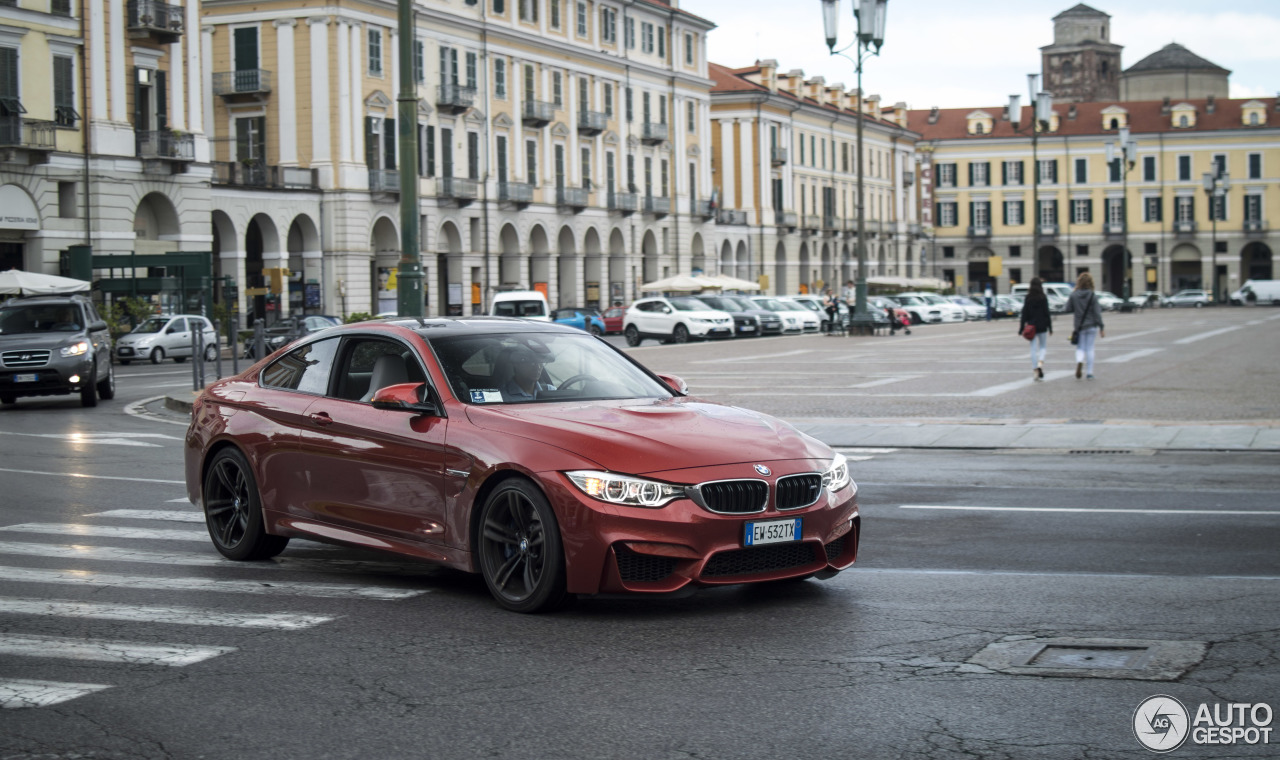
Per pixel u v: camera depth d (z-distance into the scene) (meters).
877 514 10.73
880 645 6.55
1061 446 15.38
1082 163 128.88
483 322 8.68
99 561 9.11
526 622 7.14
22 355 23.41
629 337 55.75
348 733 5.32
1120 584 7.89
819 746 5.06
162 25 50.09
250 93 60.19
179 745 5.23
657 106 85.44
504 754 5.03
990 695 5.68
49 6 46.47
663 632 6.88
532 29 72.62
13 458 15.74
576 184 76.94
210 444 9.24
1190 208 126.50
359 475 8.17
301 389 8.84
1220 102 127.12
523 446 7.27
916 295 80.19
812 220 105.06
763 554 7.19
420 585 8.18
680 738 5.18
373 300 64.38
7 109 44.97
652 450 7.07
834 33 45.50
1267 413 18.31
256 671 6.26
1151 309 106.75
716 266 92.62
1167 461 14.20
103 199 48.38
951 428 17.12
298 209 58.81
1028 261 130.62
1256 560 8.59
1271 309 98.25
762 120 97.81
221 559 9.18
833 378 27.14
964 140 131.50
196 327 24.44
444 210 66.06
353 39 60.53
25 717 5.61
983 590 7.79
